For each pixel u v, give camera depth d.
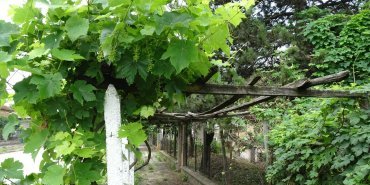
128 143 2.09
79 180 1.87
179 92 2.10
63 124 1.93
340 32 6.52
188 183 10.01
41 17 1.79
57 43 1.72
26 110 1.95
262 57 6.78
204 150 9.55
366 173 3.06
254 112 4.93
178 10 1.69
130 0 1.58
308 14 7.46
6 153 14.95
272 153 5.16
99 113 2.06
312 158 3.91
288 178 4.25
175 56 1.67
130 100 2.12
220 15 1.76
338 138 3.54
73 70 1.94
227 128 6.88
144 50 1.79
